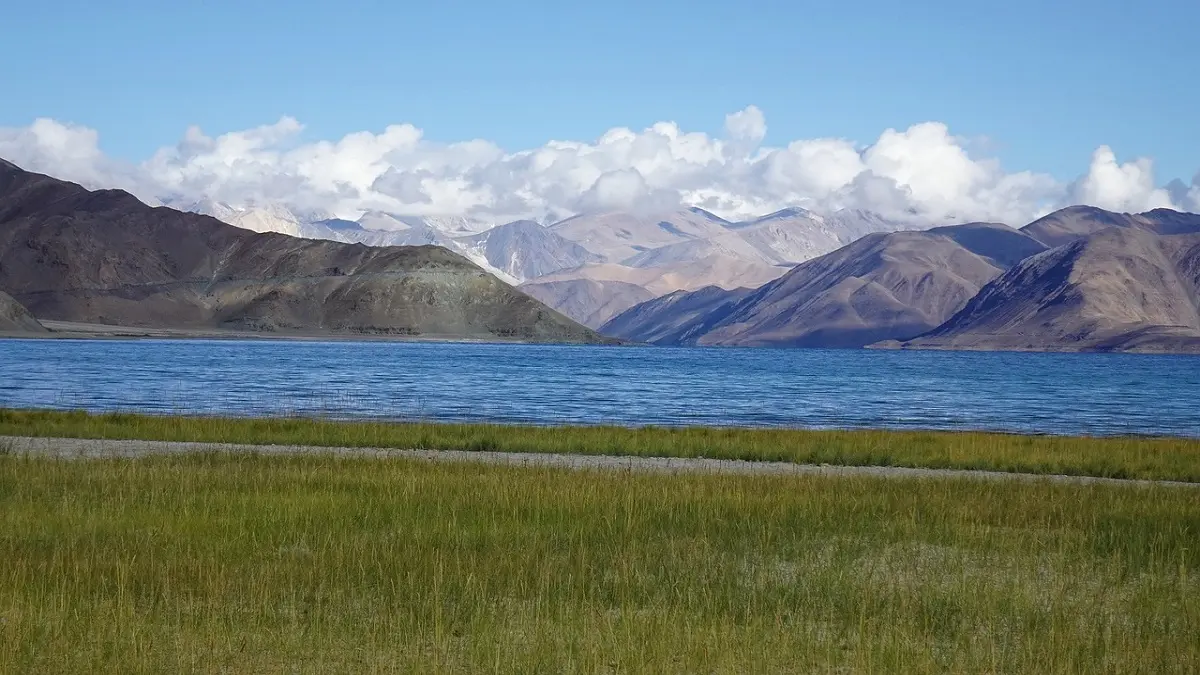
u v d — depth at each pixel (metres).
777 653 13.34
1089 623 15.01
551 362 186.50
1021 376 160.62
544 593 15.87
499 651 13.12
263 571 16.58
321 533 19.89
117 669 12.45
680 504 23.56
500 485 25.89
